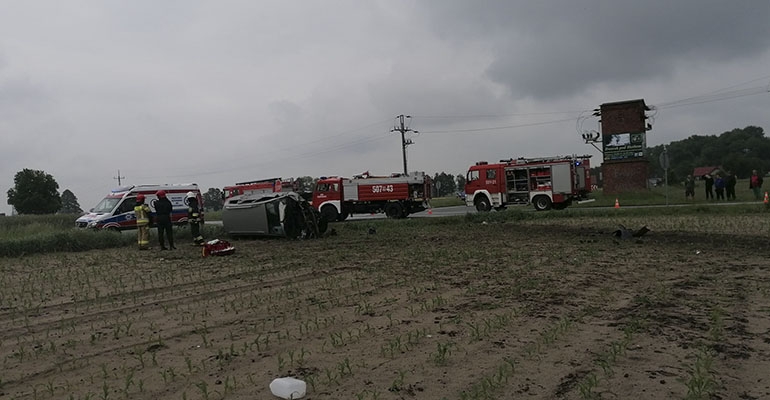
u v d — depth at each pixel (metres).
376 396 4.34
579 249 13.46
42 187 64.88
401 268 11.20
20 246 17.33
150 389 4.67
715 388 4.38
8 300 9.09
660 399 4.20
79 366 5.39
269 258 14.02
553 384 4.54
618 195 39.47
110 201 26.09
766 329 6.00
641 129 40.34
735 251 12.38
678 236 15.79
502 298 7.89
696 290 8.17
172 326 6.91
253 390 4.57
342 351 5.58
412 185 33.84
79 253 17.56
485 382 4.52
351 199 34.00
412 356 5.35
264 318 7.16
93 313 7.87
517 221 25.11
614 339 5.74
